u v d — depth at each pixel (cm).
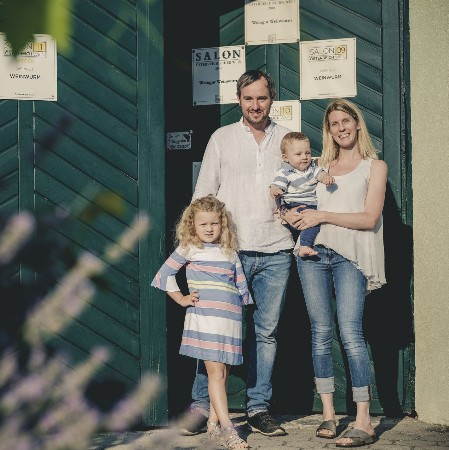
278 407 558
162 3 509
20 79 507
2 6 134
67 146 508
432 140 520
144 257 507
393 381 540
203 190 504
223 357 464
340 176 484
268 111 493
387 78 544
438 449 449
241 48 570
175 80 579
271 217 495
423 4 527
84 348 504
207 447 443
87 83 511
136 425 504
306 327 553
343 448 456
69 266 185
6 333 189
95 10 510
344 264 475
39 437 257
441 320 514
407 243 538
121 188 509
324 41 555
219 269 472
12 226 178
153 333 507
